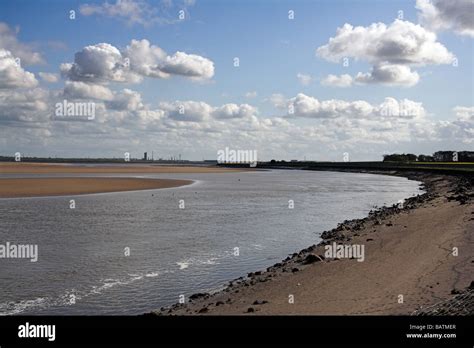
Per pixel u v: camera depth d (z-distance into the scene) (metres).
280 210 41.22
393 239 23.52
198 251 23.45
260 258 22.25
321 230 30.31
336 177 121.94
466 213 30.56
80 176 93.00
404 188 74.00
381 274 16.89
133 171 134.12
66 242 24.83
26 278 18.22
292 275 17.83
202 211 39.50
